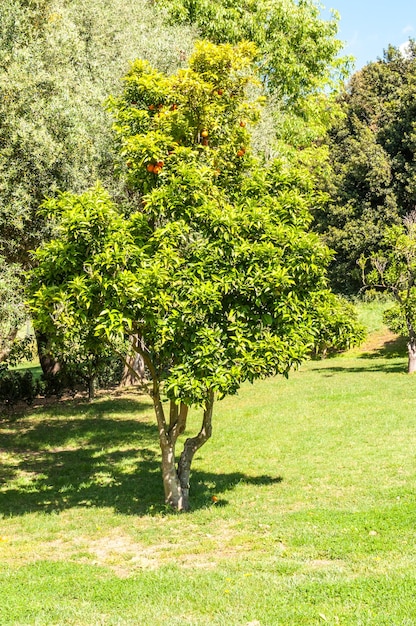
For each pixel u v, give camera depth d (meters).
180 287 7.68
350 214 36.31
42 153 9.66
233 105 9.15
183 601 5.22
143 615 4.93
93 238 7.68
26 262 10.87
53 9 11.98
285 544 6.83
